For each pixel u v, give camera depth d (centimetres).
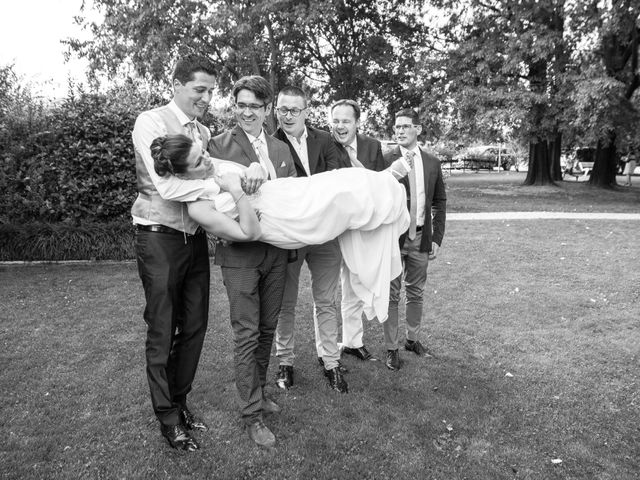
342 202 275
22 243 697
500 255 780
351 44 1775
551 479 254
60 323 457
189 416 295
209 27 1337
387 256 308
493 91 1600
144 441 275
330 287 348
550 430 299
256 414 279
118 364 370
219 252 280
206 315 284
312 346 422
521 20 1634
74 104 748
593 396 340
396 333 380
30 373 354
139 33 1359
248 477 248
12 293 548
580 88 1420
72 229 715
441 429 296
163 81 1365
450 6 1862
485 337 446
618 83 1427
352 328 399
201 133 286
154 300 255
